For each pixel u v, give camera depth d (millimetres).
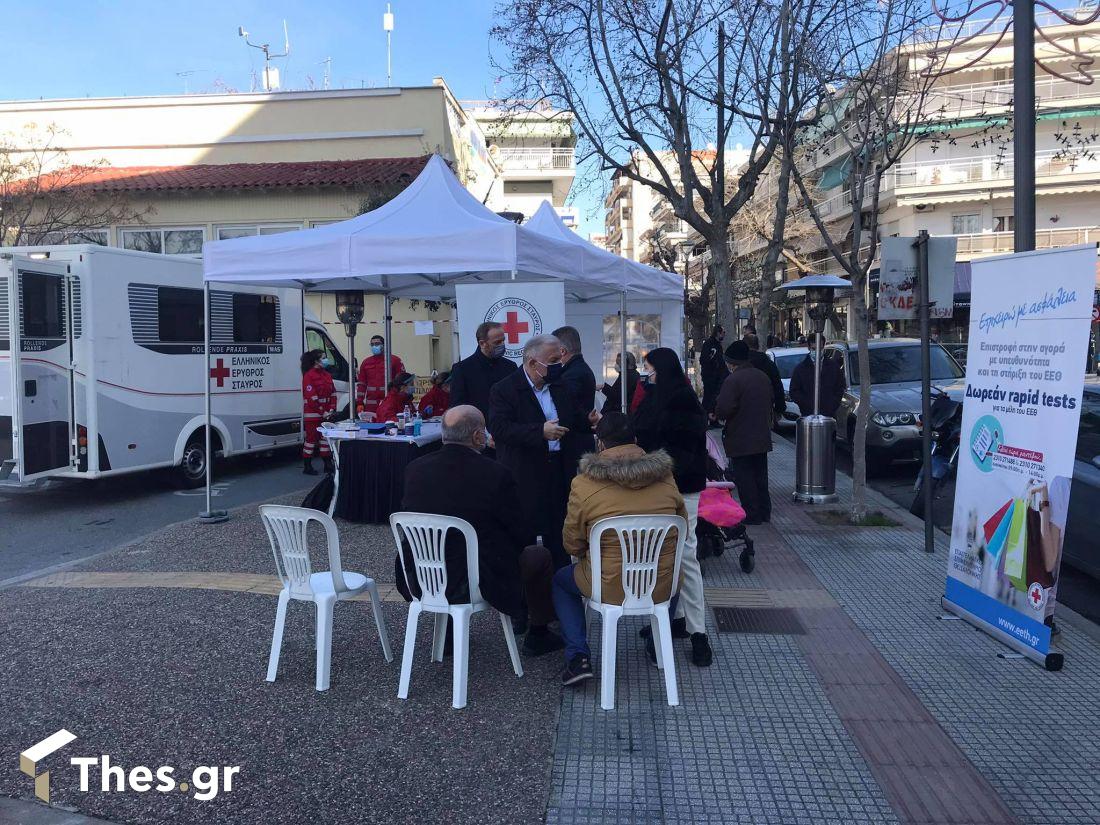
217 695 4395
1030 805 3344
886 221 35656
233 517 8859
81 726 4066
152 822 3281
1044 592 4711
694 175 10562
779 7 9023
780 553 7160
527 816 3287
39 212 18672
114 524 9281
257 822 3275
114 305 9898
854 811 3307
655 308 13977
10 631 5406
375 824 3248
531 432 5422
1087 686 4430
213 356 11445
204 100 21281
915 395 11602
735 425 8055
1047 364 4688
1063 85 27234
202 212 19281
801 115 10672
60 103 21328
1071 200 32250
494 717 4109
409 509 4340
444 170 8359
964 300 31719
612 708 4180
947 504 8234
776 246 11062
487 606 4355
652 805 3354
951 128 11375
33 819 3307
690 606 4797
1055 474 4629
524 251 6707
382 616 4898
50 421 9320
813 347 11531
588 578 4312
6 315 8938
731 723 4039
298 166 20656
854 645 5043
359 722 4074
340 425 8648
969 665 4723
